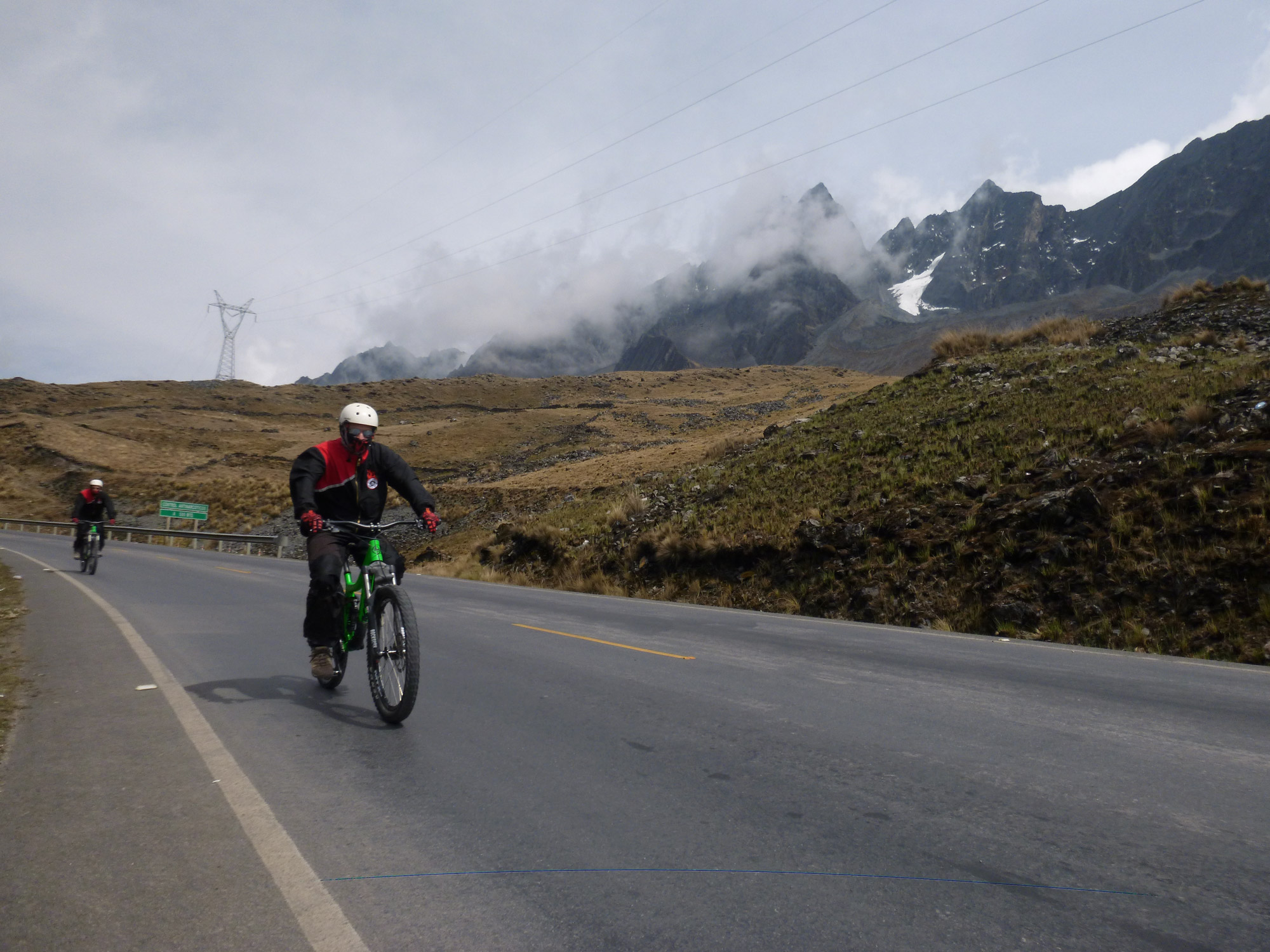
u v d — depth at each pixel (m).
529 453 95.06
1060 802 3.95
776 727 5.41
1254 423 13.59
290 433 121.62
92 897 2.95
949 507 15.32
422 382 183.50
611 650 8.70
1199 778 4.31
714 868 3.22
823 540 15.80
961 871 3.18
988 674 7.40
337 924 2.76
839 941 2.64
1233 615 10.06
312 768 4.50
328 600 5.64
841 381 150.00
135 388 164.88
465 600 14.70
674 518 20.95
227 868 3.21
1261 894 2.96
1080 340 27.66
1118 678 7.26
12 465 77.31
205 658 8.05
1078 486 13.55
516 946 2.62
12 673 7.21
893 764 4.58
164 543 45.94
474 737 5.14
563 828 3.63
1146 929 2.71
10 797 4.02
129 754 4.76
